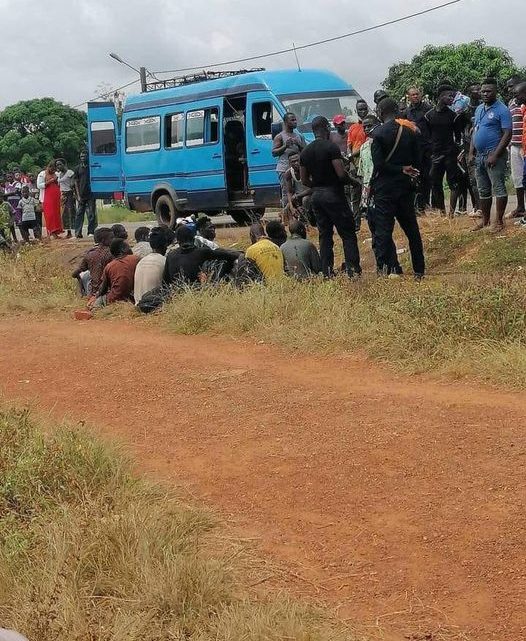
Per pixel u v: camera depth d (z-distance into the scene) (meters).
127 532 4.92
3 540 5.11
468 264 12.27
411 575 4.57
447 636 4.05
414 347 8.26
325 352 8.77
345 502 5.41
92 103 21.42
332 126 16.91
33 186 23.84
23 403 7.93
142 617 4.28
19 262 17.42
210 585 4.43
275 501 5.54
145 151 20.30
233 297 10.59
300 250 11.55
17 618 4.38
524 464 5.62
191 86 19.05
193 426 7.03
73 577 4.59
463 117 13.87
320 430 6.57
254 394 7.62
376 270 11.39
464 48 34.06
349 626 4.17
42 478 5.78
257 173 17.55
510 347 7.77
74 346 10.14
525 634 4.02
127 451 6.44
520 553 4.64
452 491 5.38
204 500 5.66
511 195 20.73
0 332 11.52
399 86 34.81
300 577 4.65
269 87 17.33
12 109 58.16
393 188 10.92
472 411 6.64
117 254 12.48
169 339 10.09
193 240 11.68
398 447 6.09
